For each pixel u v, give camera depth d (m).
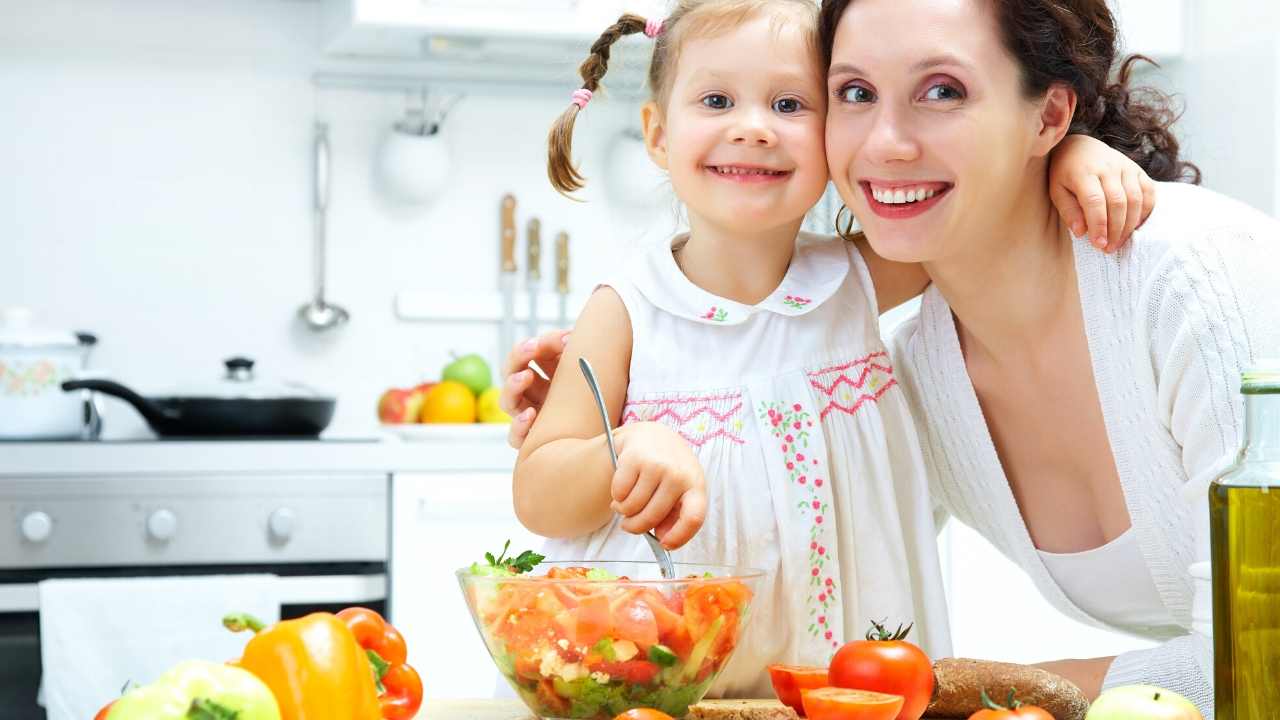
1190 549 1.15
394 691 0.87
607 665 0.82
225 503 2.30
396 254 2.86
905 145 1.03
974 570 2.53
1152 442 1.13
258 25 2.79
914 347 1.32
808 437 1.17
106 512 2.27
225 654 2.18
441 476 2.36
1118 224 1.10
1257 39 2.39
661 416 1.18
